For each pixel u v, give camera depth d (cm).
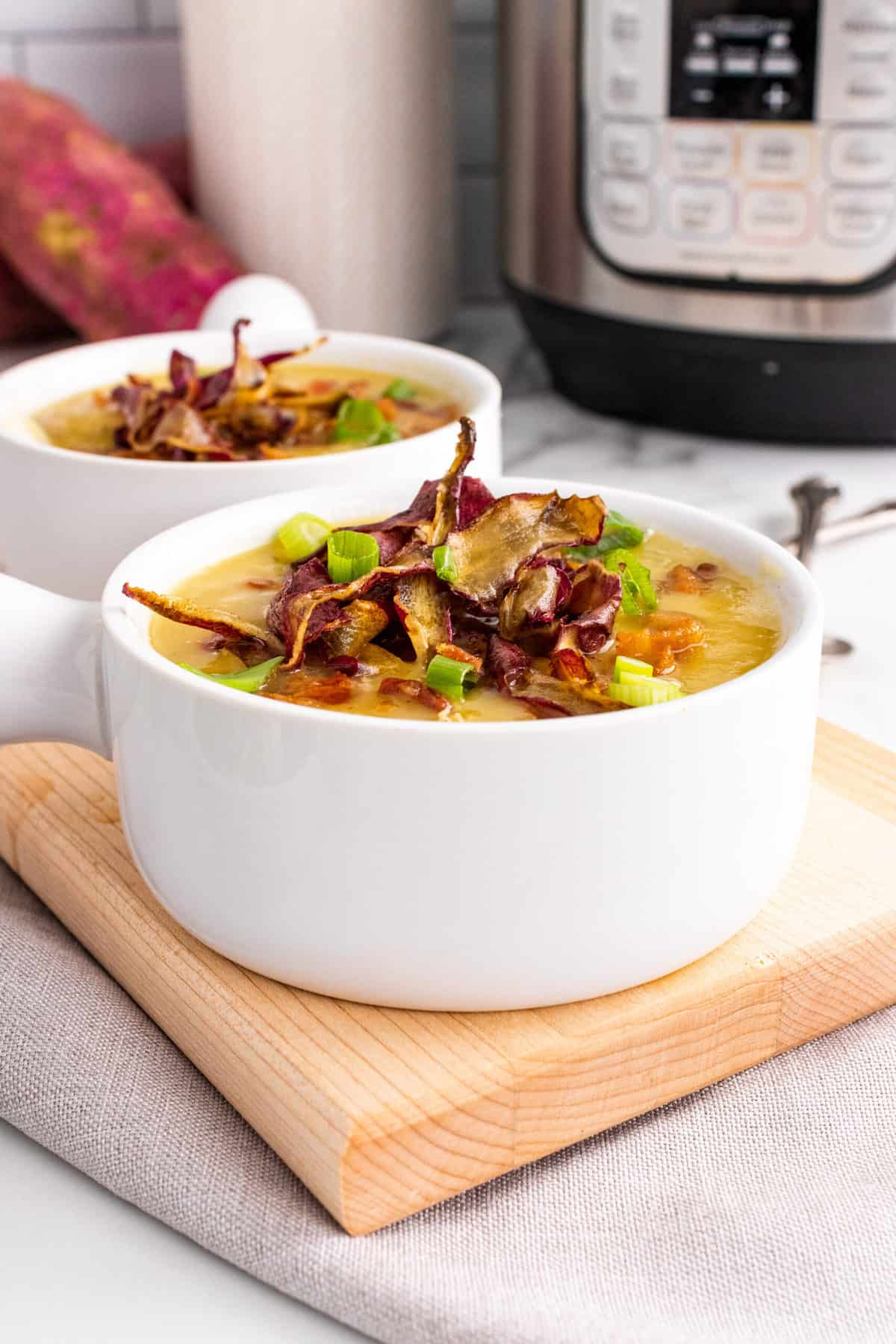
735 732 64
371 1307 60
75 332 112
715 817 64
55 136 103
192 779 65
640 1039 66
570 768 61
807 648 65
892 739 78
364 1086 64
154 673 65
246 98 102
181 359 80
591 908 64
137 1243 65
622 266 95
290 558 72
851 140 90
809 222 92
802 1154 66
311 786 62
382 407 81
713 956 67
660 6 91
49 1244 65
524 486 73
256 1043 65
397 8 101
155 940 68
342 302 105
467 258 119
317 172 102
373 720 61
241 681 66
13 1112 66
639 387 98
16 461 77
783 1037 68
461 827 62
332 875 64
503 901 63
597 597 67
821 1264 63
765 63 90
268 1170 65
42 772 75
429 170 105
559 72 95
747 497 93
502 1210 65
